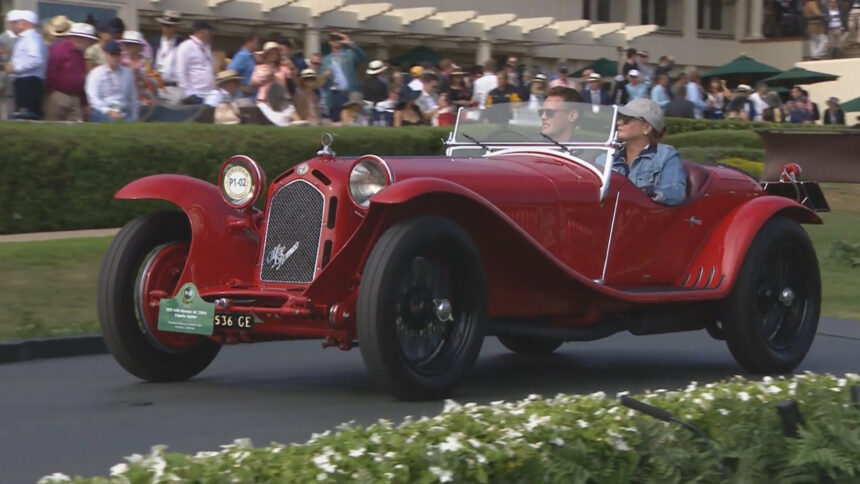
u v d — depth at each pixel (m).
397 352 6.32
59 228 12.75
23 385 7.28
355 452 3.80
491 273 7.02
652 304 7.62
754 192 8.43
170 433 5.86
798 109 27.75
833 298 11.43
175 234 7.30
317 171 6.76
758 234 7.96
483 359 8.67
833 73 33.94
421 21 25.34
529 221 7.12
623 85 23.17
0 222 12.31
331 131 14.86
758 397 4.74
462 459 3.86
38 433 5.84
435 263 6.53
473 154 8.07
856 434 4.48
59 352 8.47
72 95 13.87
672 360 8.71
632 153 8.06
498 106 8.04
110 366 8.08
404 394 6.45
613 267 7.60
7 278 10.03
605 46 30.12
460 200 6.45
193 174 13.65
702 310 7.98
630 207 7.65
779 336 8.17
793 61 35.97
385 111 17.66
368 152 15.20
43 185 12.57
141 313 7.13
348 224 6.66
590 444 4.18
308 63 17.50
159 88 15.13
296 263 6.77
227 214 7.09
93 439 5.71
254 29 23.19
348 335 6.64
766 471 4.48
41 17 16.38
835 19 35.19
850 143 16.75
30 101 13.65
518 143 7.97
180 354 7.40
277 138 14.28
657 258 7.84
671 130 22.41
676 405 4.63
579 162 7.63
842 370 8.25
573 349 9.23
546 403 4.63
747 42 36.75
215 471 3.60
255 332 6.81
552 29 28.16
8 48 13.68
